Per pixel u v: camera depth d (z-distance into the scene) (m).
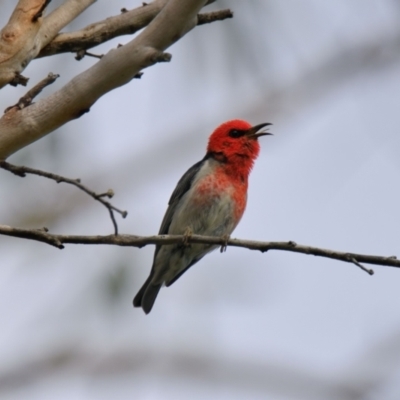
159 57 7.62
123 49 7.65
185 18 7.55
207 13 9.02
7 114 7.83
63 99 7.80
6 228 7.73
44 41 8.48
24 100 7.91
